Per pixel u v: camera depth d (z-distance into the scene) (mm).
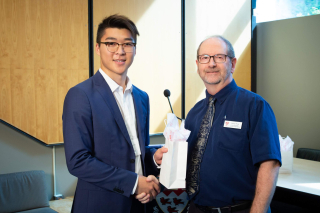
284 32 4730
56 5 3482
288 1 4738
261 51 5004
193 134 1688
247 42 4973
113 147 1496
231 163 1509
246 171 1518
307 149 3510
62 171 3637
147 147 1787
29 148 3416
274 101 4895
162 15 4324
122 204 1490
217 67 1605
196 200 1603
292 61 4676
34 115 3418
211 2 4684
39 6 3379
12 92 3279
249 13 4953
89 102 1470
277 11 4848
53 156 3566
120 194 1479
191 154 1653
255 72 5086
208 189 1546
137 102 1700
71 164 1412
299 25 4578
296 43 4617
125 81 1682
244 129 1512
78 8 3627
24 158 3391
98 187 1479
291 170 2441
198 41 4641
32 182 3012
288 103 4746
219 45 1616
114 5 3898
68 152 1423
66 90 3600
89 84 1546
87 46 3715
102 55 1562
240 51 4941
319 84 4434
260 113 1497
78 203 1499
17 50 3283
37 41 3391
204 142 1600
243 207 1501
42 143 3467
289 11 4738
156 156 1600
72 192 3703
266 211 1418
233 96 1598
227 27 4836
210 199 1550
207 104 1695
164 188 1839
